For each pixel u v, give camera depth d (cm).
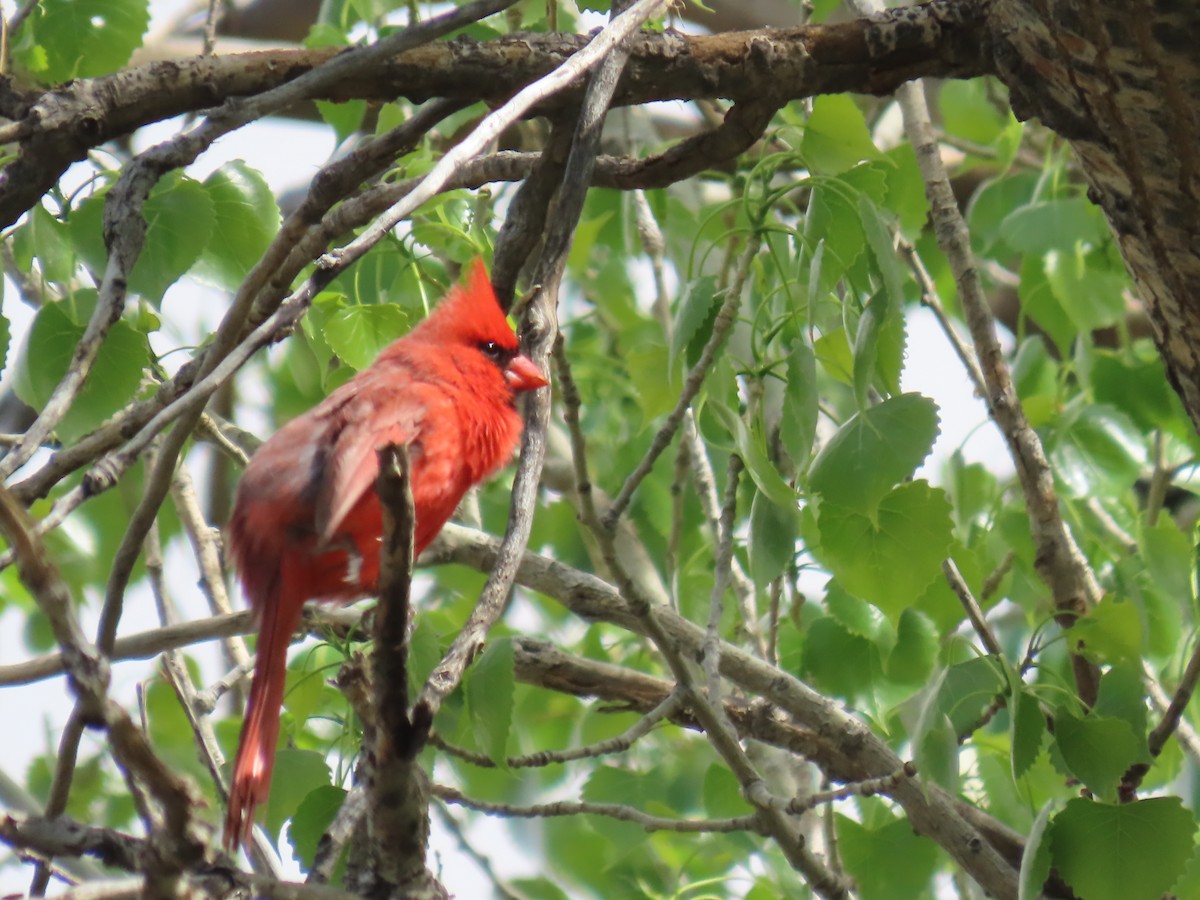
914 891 902
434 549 909
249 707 671
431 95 730
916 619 896
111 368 787
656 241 1079
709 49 742
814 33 748
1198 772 922
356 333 895
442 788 743
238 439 1091
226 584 977
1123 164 623
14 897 470
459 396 765
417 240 941
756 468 723
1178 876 727
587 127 689
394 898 559
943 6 749
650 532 1214
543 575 904
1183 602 950
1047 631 998
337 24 1077
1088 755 747
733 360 793
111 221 653
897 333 751
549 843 1108
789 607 1059
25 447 597
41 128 692
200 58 715
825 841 911
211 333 870
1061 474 1037
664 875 1088
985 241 1271
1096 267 1105
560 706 1170
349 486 687
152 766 420
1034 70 631
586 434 1280
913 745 732
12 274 1007
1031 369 1107
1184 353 681
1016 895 816
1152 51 574
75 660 408
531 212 776
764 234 777
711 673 732
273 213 849
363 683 598
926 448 695
